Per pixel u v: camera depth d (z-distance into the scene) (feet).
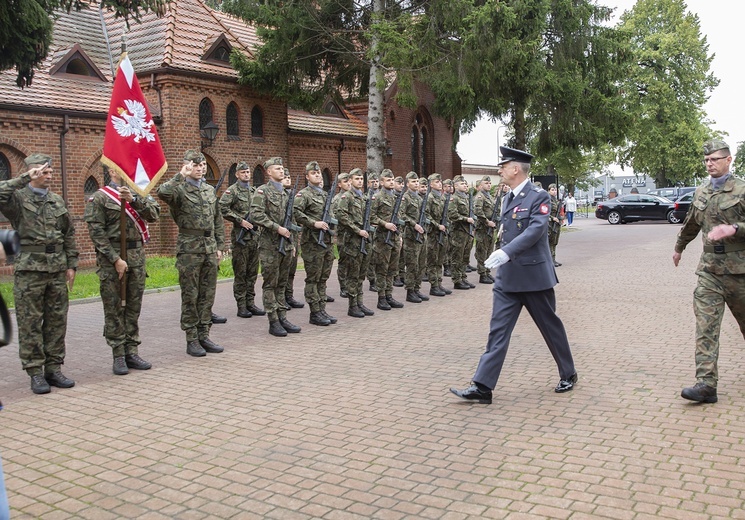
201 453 17.24
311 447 17.43
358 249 35.99
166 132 67.92
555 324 21.40
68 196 62.18
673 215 121.49
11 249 8.57
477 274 54.95
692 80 171.42
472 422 19.04
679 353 26.37
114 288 25.40
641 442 17.07
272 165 32.55
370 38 67.56
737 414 18.99
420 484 15.01
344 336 31.50
